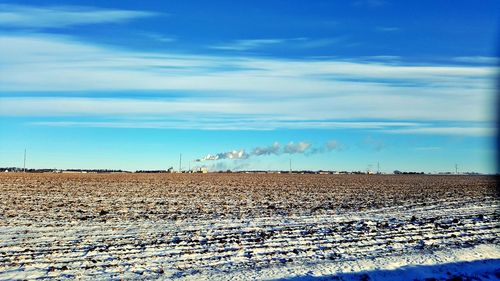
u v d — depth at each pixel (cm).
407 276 1449
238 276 1426
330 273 1462
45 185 6475
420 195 5034
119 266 1554
